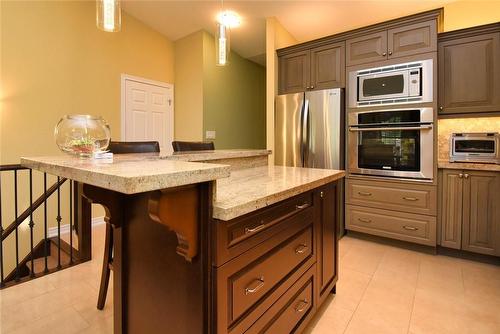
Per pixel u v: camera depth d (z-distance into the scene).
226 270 0.96
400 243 2.92
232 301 0.99
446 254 2.71
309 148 3.27
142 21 4.17
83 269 2.37
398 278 2.25
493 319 1.72
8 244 3.03
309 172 1.92
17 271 2.23
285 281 1.32
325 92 3.15
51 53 3.29
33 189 3.20
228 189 1.24
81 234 2.49
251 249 1.08
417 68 2.67
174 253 1.02
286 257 1.32
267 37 3.58
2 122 2.97
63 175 0.93
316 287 1.67
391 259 2.62
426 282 2.18
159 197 0.82
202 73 4.28
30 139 3.15
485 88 2.57
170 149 4.64
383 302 1.91
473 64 2.60
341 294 2.01
